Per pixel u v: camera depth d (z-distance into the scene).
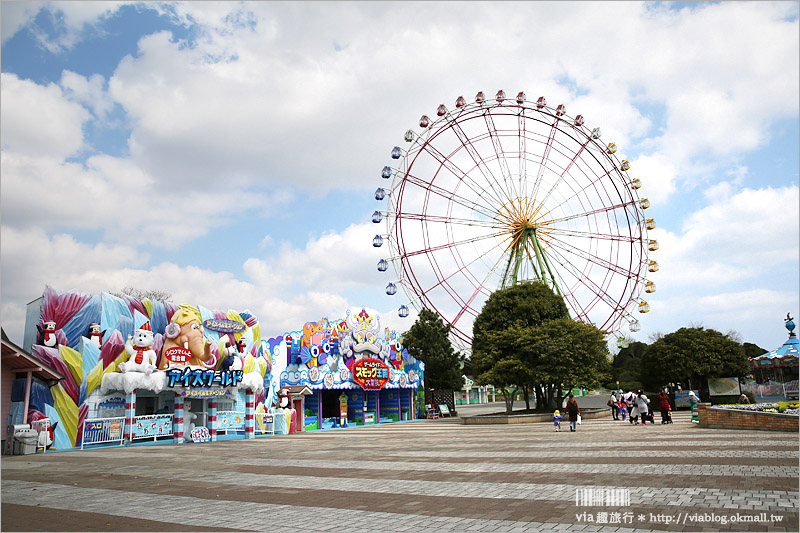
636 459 18.36
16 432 28.30
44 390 30.89
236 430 40.53
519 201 69.38
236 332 40.91
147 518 11.95
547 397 60.38
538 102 70.81
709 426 30.98
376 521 11.16
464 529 10.21
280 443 33.59
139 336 34.31
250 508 12.86
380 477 17.19
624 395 43.56
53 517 12.18
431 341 76.81
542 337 53.03
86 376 32.59
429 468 18.77
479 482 15.30
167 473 19.61
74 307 33.19
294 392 48.00
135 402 37.38
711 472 14.91
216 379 38.03
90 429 32.09
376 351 57.34
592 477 15.10
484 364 56.06
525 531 9.86
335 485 15.91
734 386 59.09
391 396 63.59
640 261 69.56
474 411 79.75
